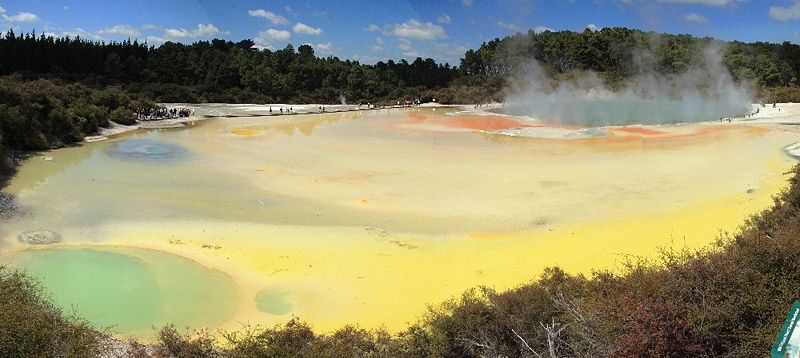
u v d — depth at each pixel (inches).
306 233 1282.0
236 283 1032.8
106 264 1104.8
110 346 778.8
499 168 1982.0
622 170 1916.8
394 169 1963.6
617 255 1131.3
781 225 969.5
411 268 1089.4
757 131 2768.2
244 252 1170.0
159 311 928.9
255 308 939.3
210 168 1948.8
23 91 2319.1
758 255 669.9
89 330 749.3
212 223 1346.0
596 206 1480.1
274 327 789.2
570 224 1343.5
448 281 1026.1
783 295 613.3
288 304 953.5
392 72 5615.2
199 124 3184.1
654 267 864.3
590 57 5467.5
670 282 657.0
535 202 1529.3
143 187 1664.6
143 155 2171.5
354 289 1002.7
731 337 591.8
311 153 2265.0
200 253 1163.9
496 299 756.6
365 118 3661.4
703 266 668.7
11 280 823.7
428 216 1416.1
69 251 1166.3
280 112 3909.9
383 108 4443.9
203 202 1518.2
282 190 1662.2
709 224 1304.1
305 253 1165.1
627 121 3400.6
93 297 973.2
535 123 3348.9
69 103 2645.2
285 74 5142.7
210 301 964.0
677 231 1269.7
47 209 1423.5
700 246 1141.1
